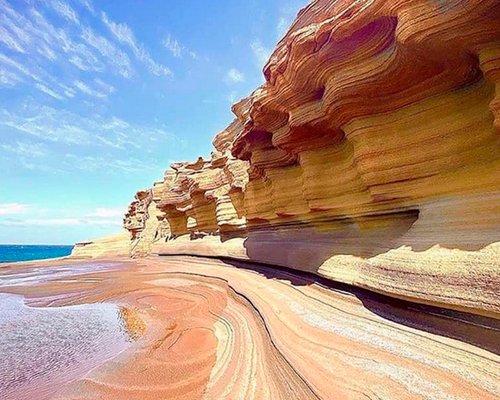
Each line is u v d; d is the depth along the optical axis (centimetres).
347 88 831
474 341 518
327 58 855
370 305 805
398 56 691
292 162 1552
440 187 735
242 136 1672
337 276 952
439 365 491
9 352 1035
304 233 1543
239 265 2173
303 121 1095
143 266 3503
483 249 529
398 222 929
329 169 1195
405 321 674
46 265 4878
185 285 1980
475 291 507
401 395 439
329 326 754
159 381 751
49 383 795
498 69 554
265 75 1223
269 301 1065
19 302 1975
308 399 495
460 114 703
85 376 808
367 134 868
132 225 6075
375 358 560
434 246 637
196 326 1186
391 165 827
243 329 971
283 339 731
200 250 3025
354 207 1075
